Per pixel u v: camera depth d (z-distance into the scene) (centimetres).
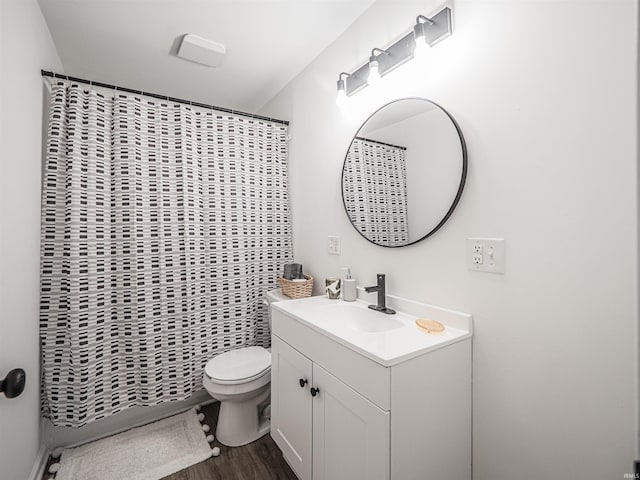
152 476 144
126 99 170
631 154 77
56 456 157
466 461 112
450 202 117
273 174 224
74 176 153
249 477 144
